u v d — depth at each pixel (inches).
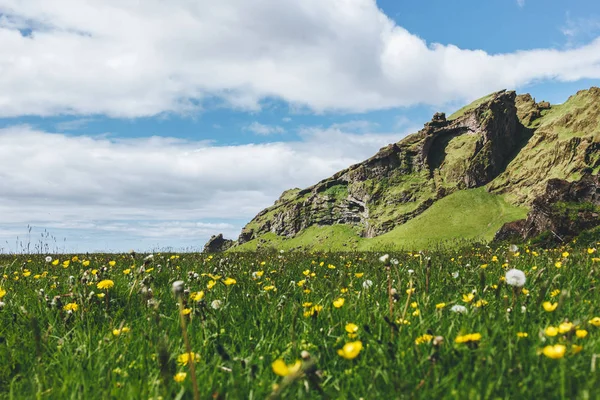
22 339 179.9
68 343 168.6
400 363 134.0
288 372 94.8
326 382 129.7
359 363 140.0
